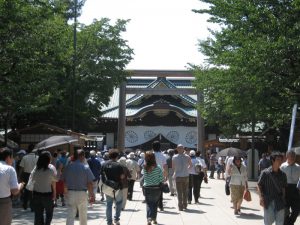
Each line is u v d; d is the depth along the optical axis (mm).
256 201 21344
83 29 31953
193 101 59625
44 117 31578
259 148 44219
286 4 15523
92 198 11320
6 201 8953
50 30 19406
